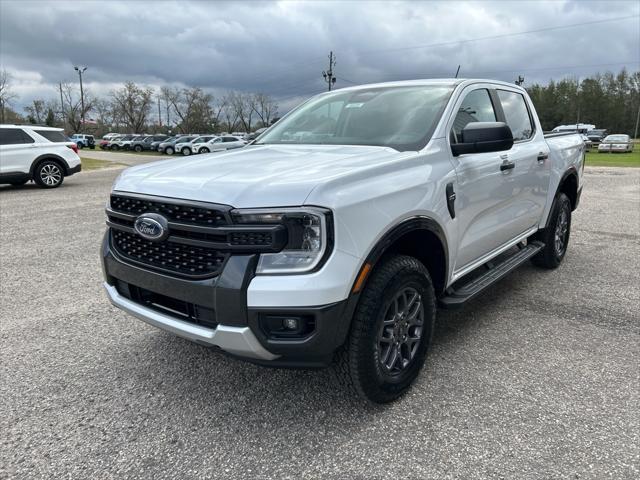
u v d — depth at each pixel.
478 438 2.55
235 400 2.94
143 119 88.12
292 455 2.45
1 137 12.74
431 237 3.03
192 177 2.64
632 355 3.44
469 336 3.77
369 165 2.68
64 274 5.40
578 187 5.69
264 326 2.33
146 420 2.75
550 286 4.91
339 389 3.04
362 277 2.45
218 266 2.38
